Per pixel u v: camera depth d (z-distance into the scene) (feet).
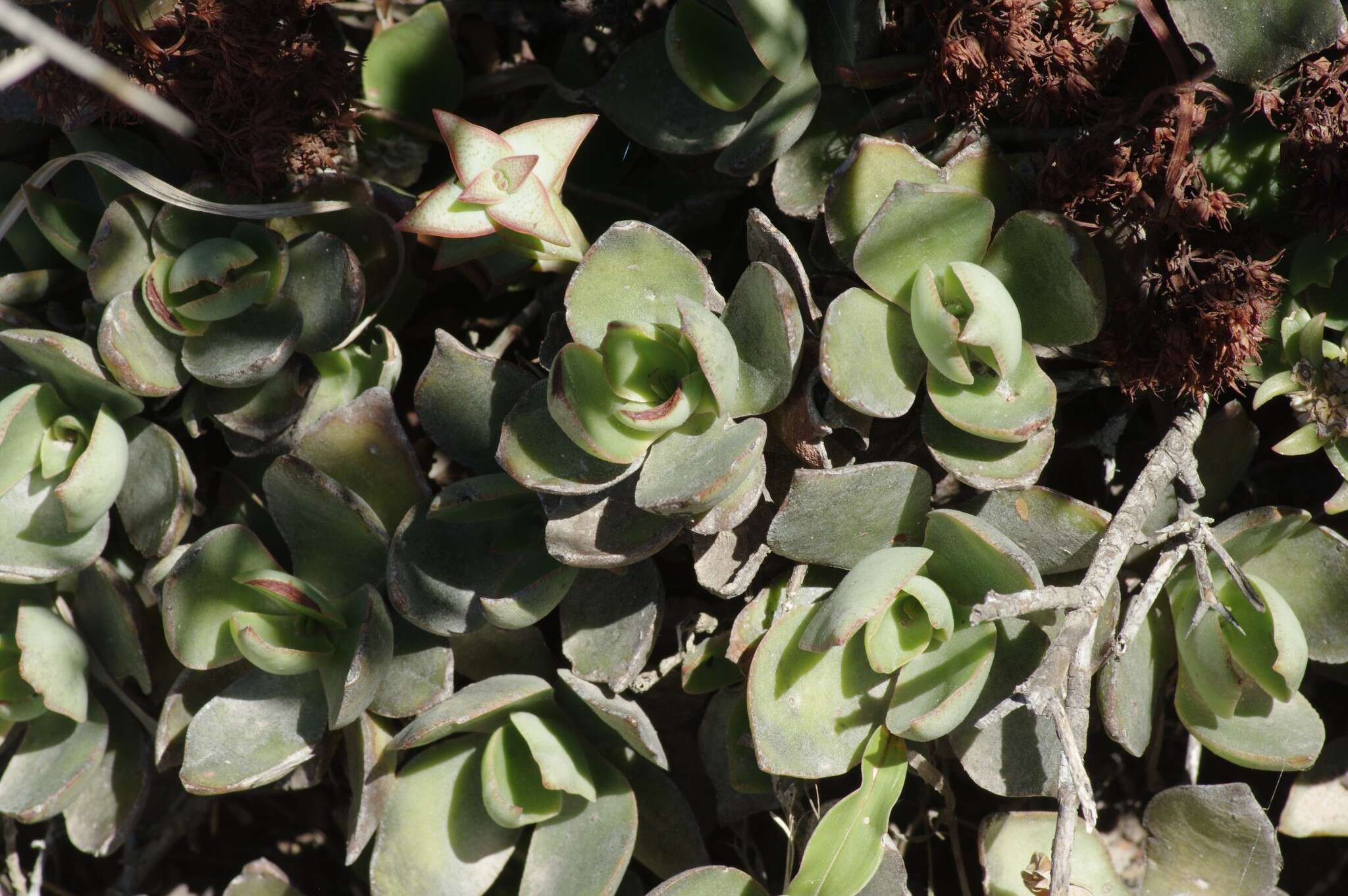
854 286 2.68
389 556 2.64
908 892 2.65
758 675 2.58
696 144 2.71
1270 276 2.60
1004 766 2.59
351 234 2.73
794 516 2.57
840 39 2.68
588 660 2.64
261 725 2.67
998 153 2.61
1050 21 2.64
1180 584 2.64
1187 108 2.58
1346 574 2.63
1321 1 2.56
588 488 2.56
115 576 2.73
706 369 2.51
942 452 2.58
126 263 2.70
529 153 2.64
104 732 2.75
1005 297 2.54
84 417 2.73
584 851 2.63
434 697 2.66
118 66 2.68
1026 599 2.49
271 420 2.72
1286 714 2.63
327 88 2.71
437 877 2.65
